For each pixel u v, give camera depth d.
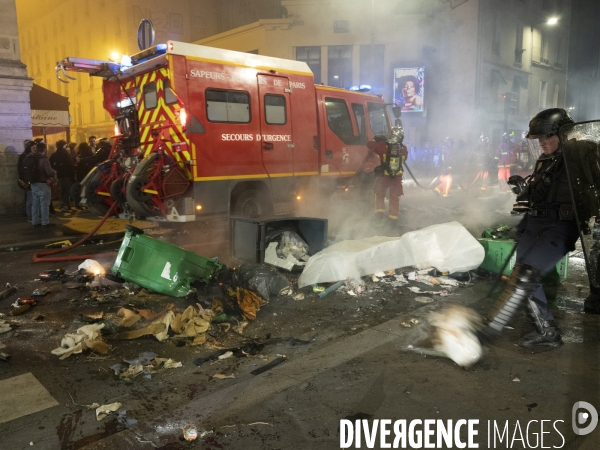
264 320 4.42
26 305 4.76
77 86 42.84
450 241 5.55
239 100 7.48
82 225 9.59
